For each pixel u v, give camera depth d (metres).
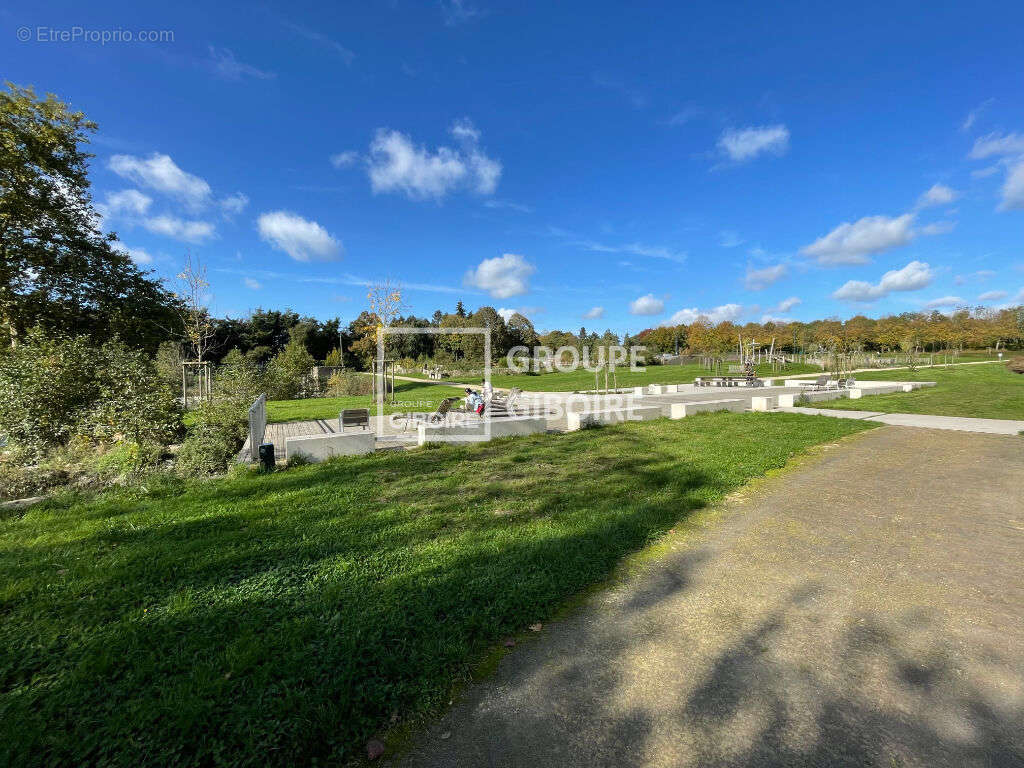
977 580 3.63
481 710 2.30
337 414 15.41
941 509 5.29
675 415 12.38
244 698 2.29
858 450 8.36
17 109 14.32
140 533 4.48
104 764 1.95
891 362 43.91
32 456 7.31
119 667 2.54
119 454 6.95
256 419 8.34
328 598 3.19
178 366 24.00
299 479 6.45
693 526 4.81
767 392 21.47
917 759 1.98
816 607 3.26
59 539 4.33
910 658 2.68
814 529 4.72
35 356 8.23
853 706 2.30
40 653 2.67
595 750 2.05
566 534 4.38
